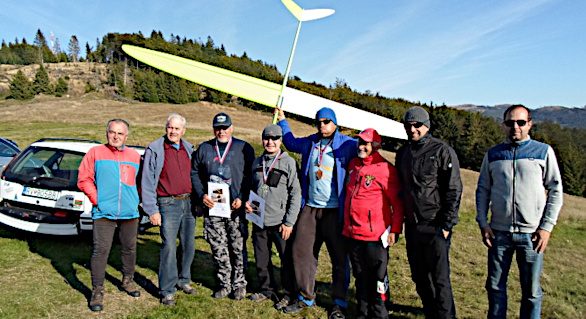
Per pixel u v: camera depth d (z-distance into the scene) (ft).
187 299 12.37
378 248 10.70
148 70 301.22
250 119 178.19
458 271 17.58
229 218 12.22
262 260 12.60
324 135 11.80
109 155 11.43
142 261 15.47
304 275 12.07
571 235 29.63
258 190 12.18
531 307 9.92
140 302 11.99
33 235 16.08
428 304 10.74
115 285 12.91
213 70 15.74
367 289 11.27
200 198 12.41
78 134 82.28
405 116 10.26
